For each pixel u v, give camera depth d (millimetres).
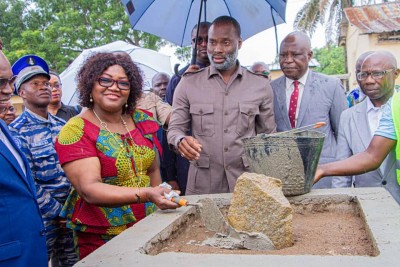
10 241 1730
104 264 1547
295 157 2355
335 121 3445
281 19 3938
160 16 4168
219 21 2996
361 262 1442
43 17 17000
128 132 2391
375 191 2529
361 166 2617
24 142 2902
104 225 2277
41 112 3088
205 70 3158
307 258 1482
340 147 3285
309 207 2504
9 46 17422
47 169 2947
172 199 2152
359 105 3268
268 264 1456
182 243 2012
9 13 17078
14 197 1783
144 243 1750
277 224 1924
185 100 3117
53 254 3229
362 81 3129
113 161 2252
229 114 3008
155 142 2529
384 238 1672
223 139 2990
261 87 3068
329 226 2215
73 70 6336
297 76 3410
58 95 4023
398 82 10562
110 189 2076
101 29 15539
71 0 16484
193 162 3074
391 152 2783
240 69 3072
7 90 1776
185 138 2580
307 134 2586
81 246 2340
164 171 3875
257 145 2383
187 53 15555
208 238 2066
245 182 2023
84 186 2098
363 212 2100
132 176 2326
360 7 12594
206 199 2213
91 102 2352
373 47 10789
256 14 4020
